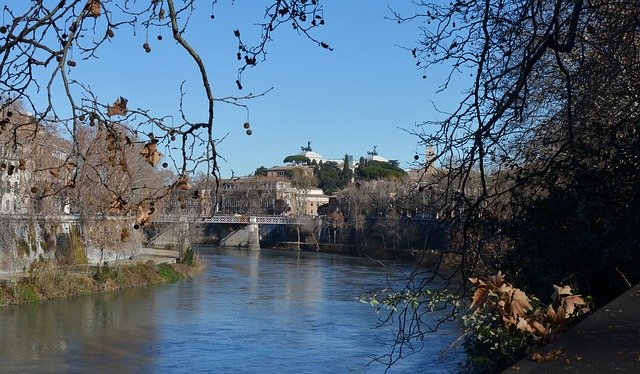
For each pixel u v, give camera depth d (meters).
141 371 21.22
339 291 39.03
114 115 4.47
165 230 59.94
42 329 27.34
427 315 23.14
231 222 63.81
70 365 21.86
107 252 46.94
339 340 25.03
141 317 30.48
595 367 3.95
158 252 59.59
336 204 81.38
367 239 55.88
